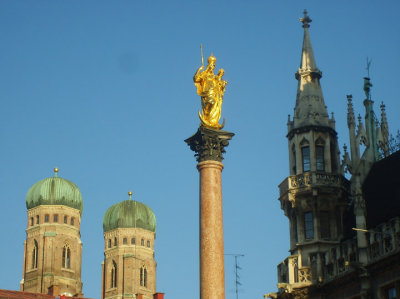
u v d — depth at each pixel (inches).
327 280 3875.5
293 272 3998.5
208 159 3479.3
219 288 3280.0
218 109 3575.3
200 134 3503.9
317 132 4188.0
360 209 3786.9
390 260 3535.9
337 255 3848.4
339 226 4055.1
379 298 3577.8
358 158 4232.3
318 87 4340.6
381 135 4402.1
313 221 4052.7
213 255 3321.9
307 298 3919.8
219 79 3629.4
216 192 3435.0
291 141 4242.1
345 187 4138.8
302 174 4106.8
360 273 3659.0
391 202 3846.0
